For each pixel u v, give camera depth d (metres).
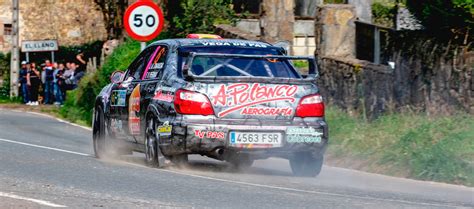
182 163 22.95
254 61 23.22
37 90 66.50
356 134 27.11
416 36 28.88
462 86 27.14
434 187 21.00
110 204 16.66
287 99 22.34
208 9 47.12
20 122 43.00
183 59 23.17
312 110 22.50
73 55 82.25
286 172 24.30
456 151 23.16
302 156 22.89
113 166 23.23
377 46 31.44
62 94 63.84
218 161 27.17
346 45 33.62
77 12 84.50
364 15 41.34
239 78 22.19
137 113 24.06
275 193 18.61
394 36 30.27
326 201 17.58
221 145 21.88
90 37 84.19
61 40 83.56
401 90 29.19
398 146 24.67
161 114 22.59
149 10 34.50
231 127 21.88
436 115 27.80
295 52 51.47
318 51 34.03
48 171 21.69
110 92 26.16
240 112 22.06
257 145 22.05
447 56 27.62
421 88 28.44
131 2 49.72
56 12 84.06
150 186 19.27
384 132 26.81
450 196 19.28
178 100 22.03
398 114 28.59
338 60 32.19
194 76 21.97
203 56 22.14
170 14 50.09
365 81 30.67
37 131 37.38
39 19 83.44
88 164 23.64
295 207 16.69
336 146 26.44
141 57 25.34
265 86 22.30
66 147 30.03
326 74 32.97
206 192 18.48
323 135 22.47
